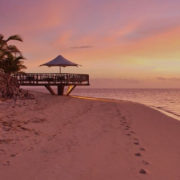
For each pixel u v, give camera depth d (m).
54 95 24.05
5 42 20.12
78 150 6.14
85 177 4.40
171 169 4.86
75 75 25.14
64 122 10.19
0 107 12.67
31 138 7.24
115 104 20.67
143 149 6.34
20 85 22.75
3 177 4.39
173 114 17.56
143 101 44.84
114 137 7.65
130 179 4.32
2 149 6.04
